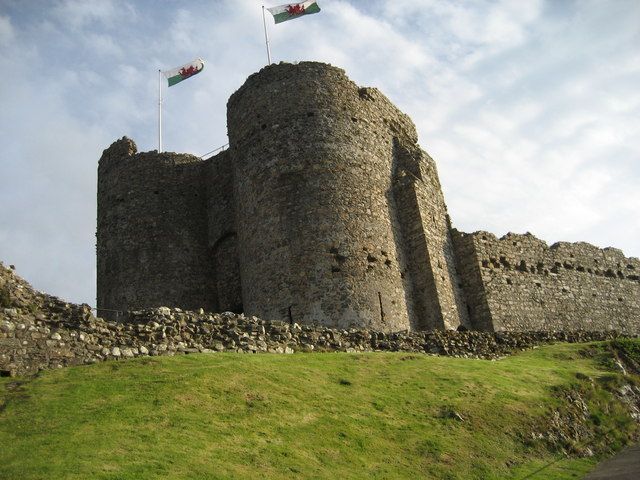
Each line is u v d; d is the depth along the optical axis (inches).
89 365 653.9
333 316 1060.5
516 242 1439.5
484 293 1306.6
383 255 1158.3
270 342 831.1
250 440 534.9
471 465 595.8
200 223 1439.5
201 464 471.8
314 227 1126.4
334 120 1237.7
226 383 632.4
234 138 1296.8
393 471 549.6
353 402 666.8
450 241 1363.2
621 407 813.2
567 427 727.7
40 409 536.1
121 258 1380.4
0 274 668.1
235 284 1364.4
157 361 677.9
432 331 1013.8
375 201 1207.6
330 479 503.2
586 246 1594.5
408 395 714.8
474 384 774.5
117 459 456.4
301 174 1175.0
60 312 690.8
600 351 1058.1
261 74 1293.1
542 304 1405.0
